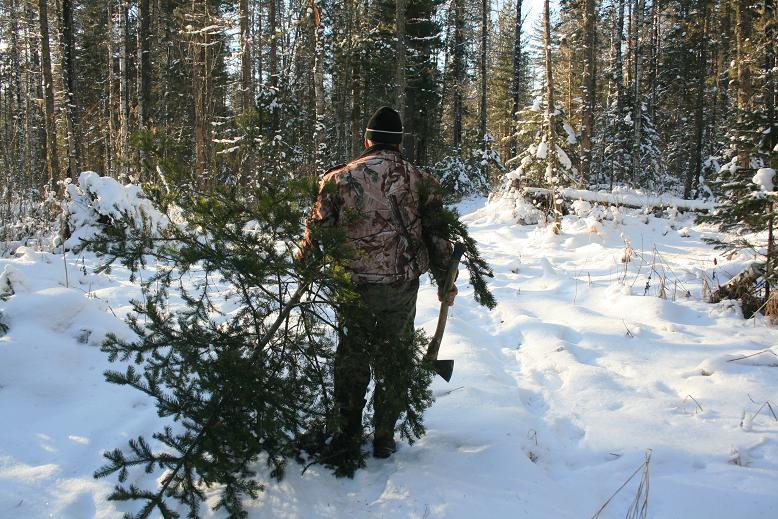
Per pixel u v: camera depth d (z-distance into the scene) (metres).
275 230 2.60
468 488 2.63
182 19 19.88
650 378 4.05
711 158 18.42
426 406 2.92
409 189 2.88
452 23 28.52
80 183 9.21
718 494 2.65
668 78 27.23
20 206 14.04
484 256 8.98
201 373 2.42
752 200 5.16
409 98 24.58
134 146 2.71
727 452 3.03
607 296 6.09
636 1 21.11
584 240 9.77
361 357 2.77
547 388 3.94
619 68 25.00
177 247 2.63
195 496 2.45
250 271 2.53
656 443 3.14
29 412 3.19
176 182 2.70
